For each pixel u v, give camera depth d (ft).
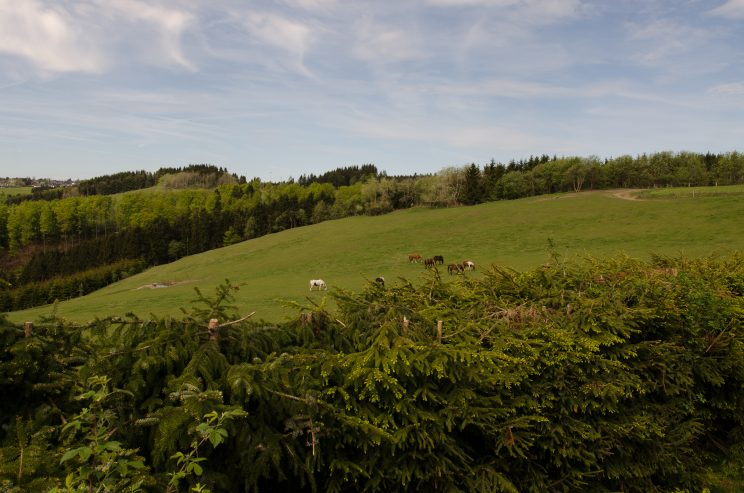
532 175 333.42
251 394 10.12
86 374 9.72
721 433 20.67
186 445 8.72
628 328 16.03
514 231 202.39
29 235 413.80
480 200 320.70
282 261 205.36
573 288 20.34
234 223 353.72
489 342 14.93
